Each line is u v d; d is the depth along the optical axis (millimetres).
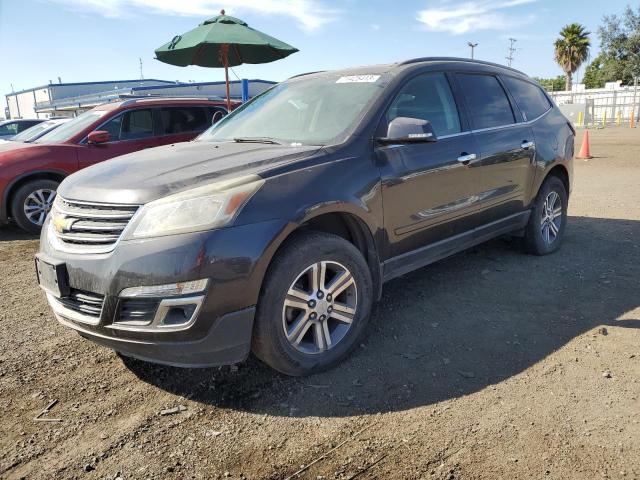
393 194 3498
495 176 4438
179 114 8430
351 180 3229
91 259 2752
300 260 2920
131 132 7961
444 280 4672
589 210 7566
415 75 3986
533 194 5008
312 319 3051
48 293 3078
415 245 3789
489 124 4512
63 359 3428
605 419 2605
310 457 2414
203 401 2893
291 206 2883
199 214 2674
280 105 4207
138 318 2670
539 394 2844
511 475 2246
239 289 2703
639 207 7633
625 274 4707
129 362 3365
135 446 2527
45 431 2660
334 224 3404
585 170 11922
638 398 2775
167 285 2602
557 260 5180
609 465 2287
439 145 3910
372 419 2682
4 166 7043
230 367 3246
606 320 3750
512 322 3771
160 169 3119
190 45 8422
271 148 3428
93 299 2773
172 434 2611
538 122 5113
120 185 2918
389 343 3500
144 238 2646
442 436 2521
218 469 2354
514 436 2498
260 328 2826
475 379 3025
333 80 4164
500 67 5043
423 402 2814
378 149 3482
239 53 9531
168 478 2303
